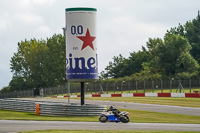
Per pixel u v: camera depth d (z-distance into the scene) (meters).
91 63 75.75
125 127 54.50
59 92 185.12
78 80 76.00
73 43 75.38
